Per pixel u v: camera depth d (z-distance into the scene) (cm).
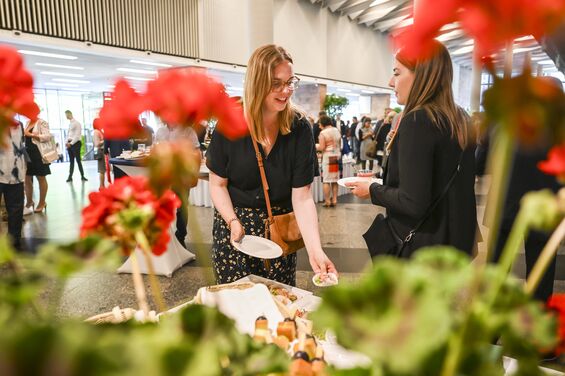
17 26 661
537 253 206
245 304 107
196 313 33
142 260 347
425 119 132
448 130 132
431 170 134
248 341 37
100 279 337
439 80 134
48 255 29
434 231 140
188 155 37
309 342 78
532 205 26
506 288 29
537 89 23
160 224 43
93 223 41
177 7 926
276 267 174
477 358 28
